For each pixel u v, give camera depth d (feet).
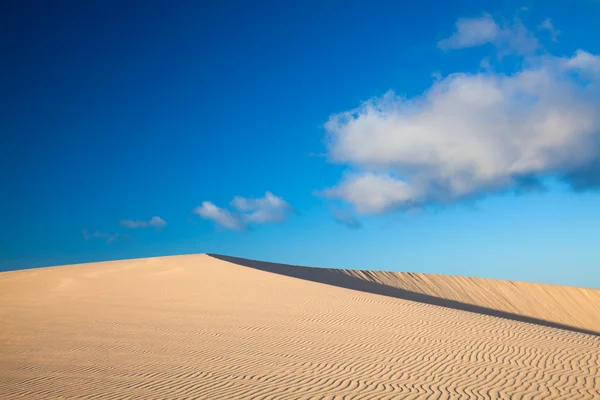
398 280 193.36
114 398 33.30
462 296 184.55
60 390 35.29
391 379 37.78
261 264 183.52
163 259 154.10
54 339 55.47
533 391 35.12
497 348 48.16
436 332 55.83
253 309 72.79
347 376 38.58
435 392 34.68
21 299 93.25
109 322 65.21
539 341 51.49
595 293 191.21
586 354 46.06
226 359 44.16
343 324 60.90
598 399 33.65
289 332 56.24
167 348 49.16
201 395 33.83
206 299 83.46
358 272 196.34
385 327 58.85
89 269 138.10
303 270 187.11
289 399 33.04
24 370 41.60
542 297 188.14
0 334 59.26
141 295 90.79
